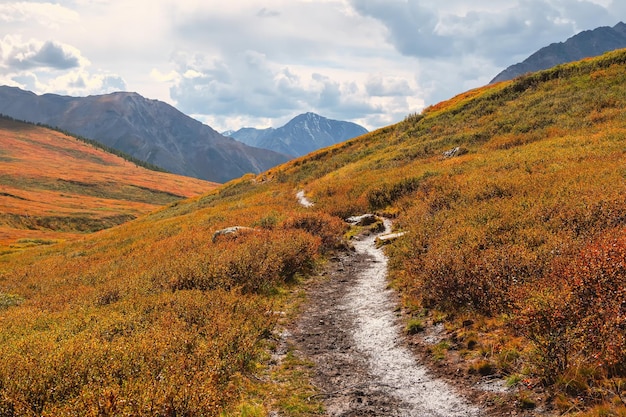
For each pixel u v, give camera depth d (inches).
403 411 274.1
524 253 422.3
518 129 1561.3
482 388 283.0
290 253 663.8
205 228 1196.5
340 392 308.5
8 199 5172.2
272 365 358.9
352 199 1286.9
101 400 229.1
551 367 263.0
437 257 478.3
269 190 2237.9
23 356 299.3
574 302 292.2
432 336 384.2
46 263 1360.7
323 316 492.7
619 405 221.3
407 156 1759.4
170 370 279.3
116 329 393.1
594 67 1914.4
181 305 447.5
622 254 310.0
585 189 602.9
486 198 767.7
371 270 681.0
